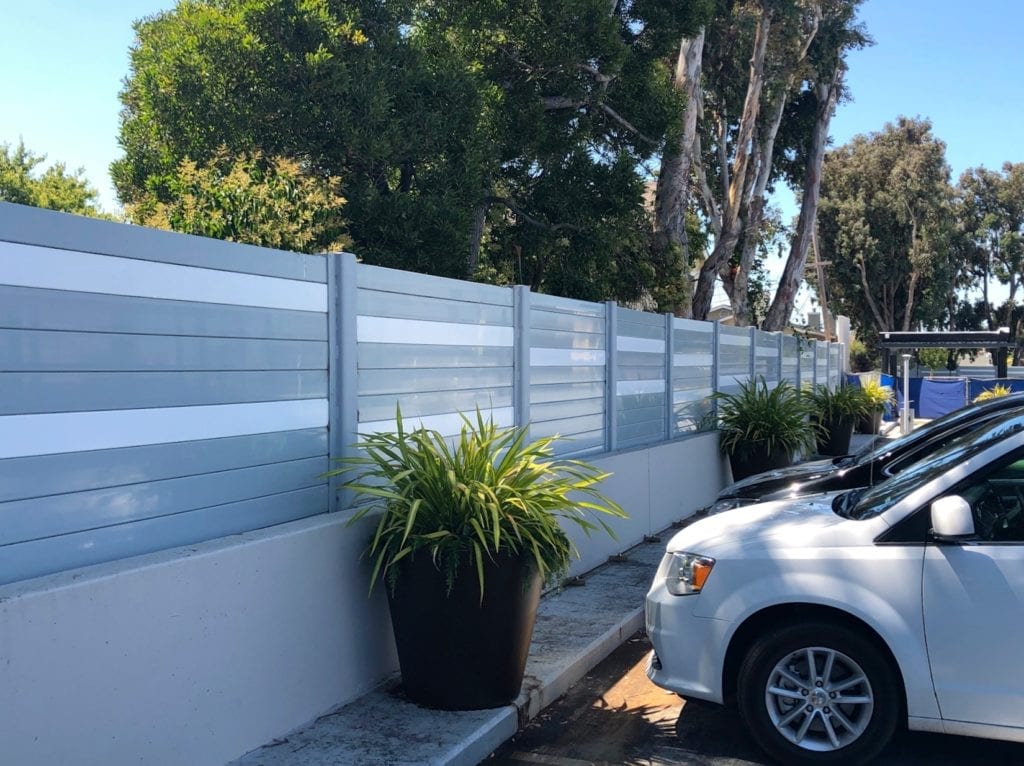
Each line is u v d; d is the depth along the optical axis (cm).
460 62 1220
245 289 461
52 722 340
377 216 1088
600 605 718
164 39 1235
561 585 767
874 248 4872
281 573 455
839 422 1791
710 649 460
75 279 373
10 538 349
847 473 760
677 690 471
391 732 463
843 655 435
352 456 532
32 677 333
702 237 2492
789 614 455
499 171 1464
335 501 526
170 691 389
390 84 1116
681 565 482
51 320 363
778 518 489
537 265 1548
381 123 1090
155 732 382
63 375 369
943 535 410
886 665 428
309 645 475
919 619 421
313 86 1041
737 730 503
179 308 422
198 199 788
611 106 1496
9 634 326
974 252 5972
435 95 1167
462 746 446
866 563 433
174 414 420
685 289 1739
